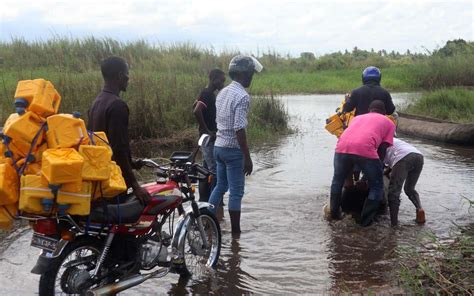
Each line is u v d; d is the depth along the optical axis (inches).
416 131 520.7
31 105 146.9
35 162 147.6
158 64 933.2
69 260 171.0
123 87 182.2
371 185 254.8
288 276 202.1
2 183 141.3
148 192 176.2
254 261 217.0
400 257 210.8
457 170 374.0
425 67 1022.4
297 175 362.6
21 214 152.1
